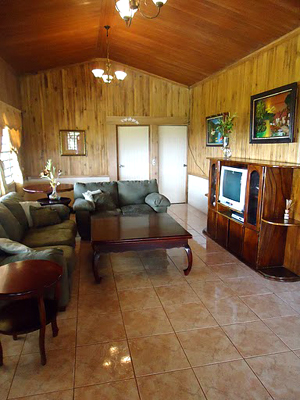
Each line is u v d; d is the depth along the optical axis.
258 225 3.26
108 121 6.38
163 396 1.70
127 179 6.71
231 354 2.04
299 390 1.75
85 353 2.04
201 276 3.22
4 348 2.11
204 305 2.65
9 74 5.12
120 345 2.13
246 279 3.15
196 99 6.25
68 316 2.48
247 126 4.26
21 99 5.94
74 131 6.29
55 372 1.88
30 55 4.82
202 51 4.44
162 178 6.85
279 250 3.36
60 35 4.29
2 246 2.45
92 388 1.76
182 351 2.07
